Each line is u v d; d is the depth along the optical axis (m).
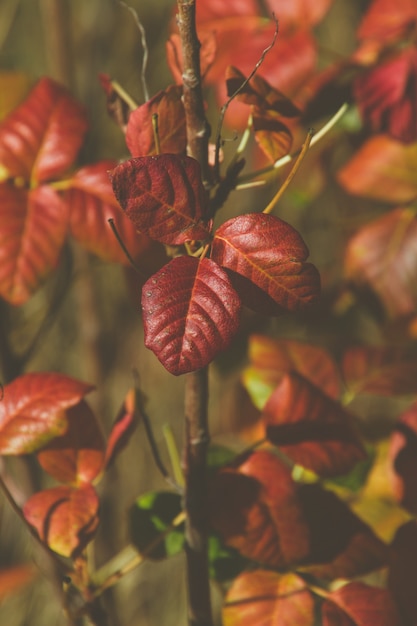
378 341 1.25
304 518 0.72
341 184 0.94
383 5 0.92
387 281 0.93
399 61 0.89
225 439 1.19
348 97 0.90
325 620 0.72
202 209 0.60
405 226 0.94
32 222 0.78
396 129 0.88
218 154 0.63
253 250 0.59
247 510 0.72
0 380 0.92
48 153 0.80
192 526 0.71
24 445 0.71
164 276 0.59
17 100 0.87
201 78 0.63
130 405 0.73
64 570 0.72
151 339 0.58
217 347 0.58
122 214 0.78
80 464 0.72
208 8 0.90
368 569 0.74
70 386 0.72
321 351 0.85
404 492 0.80
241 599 0.74
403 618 0.75
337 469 0.73
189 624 0.74
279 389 0.75
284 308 0.60
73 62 1.23
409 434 0.81
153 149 0.64
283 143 0.66
